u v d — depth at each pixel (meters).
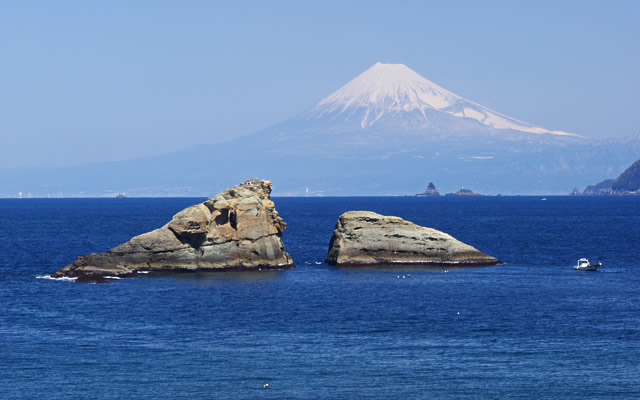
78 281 112.94
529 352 71.56
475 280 115.38
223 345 73.94
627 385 62.66
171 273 120.94
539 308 91.81
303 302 95.62
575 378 64.31
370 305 93.69
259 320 84.94
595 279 117.38
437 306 93.19
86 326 81.69
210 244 123.81
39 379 63.84
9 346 73.38
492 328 81.06
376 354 70.94
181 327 81.44
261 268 126.88
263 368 66.75
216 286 108.12
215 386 62.38
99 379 63.91
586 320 84.94
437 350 72.38
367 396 60.31
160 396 60.19
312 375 65.06
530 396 60.44
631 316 87.06
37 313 88.31
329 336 77.69
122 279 115.00
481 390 61.69
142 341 75.44
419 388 62.06
